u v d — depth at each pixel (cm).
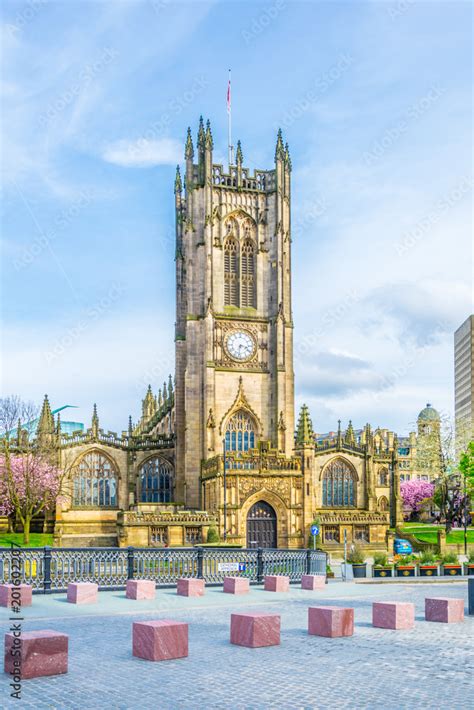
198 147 14388
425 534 14025
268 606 4756
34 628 3691
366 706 2264
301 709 2228
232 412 13688
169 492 14138
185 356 14488
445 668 2795
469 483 13150
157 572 5822
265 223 14488
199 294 13988
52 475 12725
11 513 13450
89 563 5494
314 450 13262
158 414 17800
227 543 10719
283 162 14638
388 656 3009
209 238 14000
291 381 13988
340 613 3488
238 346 13925
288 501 12231
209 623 3912
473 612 4394
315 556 6825
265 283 14312
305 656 3003
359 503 14738
